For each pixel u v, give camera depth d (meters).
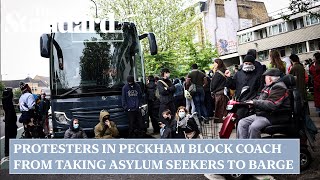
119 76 9.63
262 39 47.84
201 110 10.84
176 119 7.19
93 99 9.38
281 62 6.76
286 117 5.18
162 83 10.04
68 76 9.45
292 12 12.27
